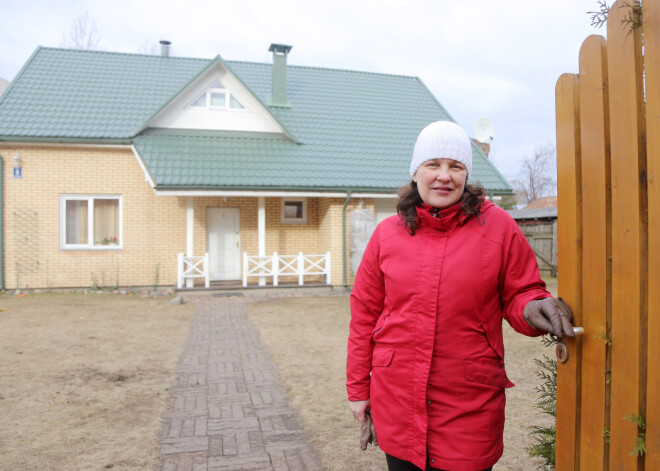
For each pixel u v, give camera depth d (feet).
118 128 43.24
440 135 6.12
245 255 42.01
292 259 47.03
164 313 32.50
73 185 41.86
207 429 13.65
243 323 29.27
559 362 6.05
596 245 5.39
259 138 47.24
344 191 42.63
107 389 17.02
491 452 5.83
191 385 17.54
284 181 41.68
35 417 14.44
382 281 6.61
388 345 6.27
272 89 53.26
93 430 13.56
